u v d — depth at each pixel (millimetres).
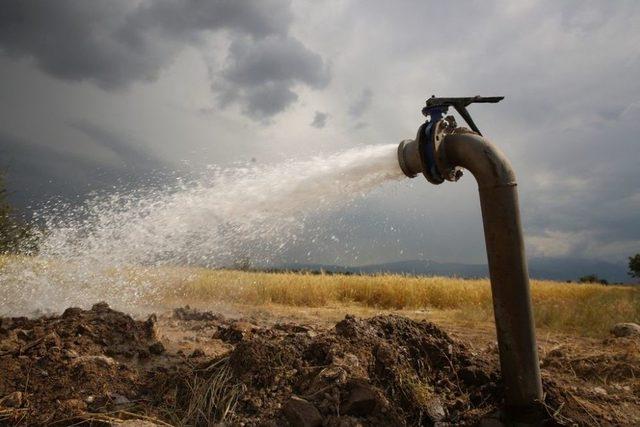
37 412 1282
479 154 1360
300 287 5949
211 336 2324
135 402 1364
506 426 1352
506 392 1365
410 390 1392
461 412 1401
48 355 1555
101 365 1525
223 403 1309
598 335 3336
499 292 1339
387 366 1459
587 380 1930
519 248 1326
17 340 1719
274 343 1526
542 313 4277
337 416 1253
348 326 1616
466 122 1516
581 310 4473
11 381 1418
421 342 1619
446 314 5137
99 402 1341
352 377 1361
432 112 1484
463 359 1623
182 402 1358
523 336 1324
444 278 8781
